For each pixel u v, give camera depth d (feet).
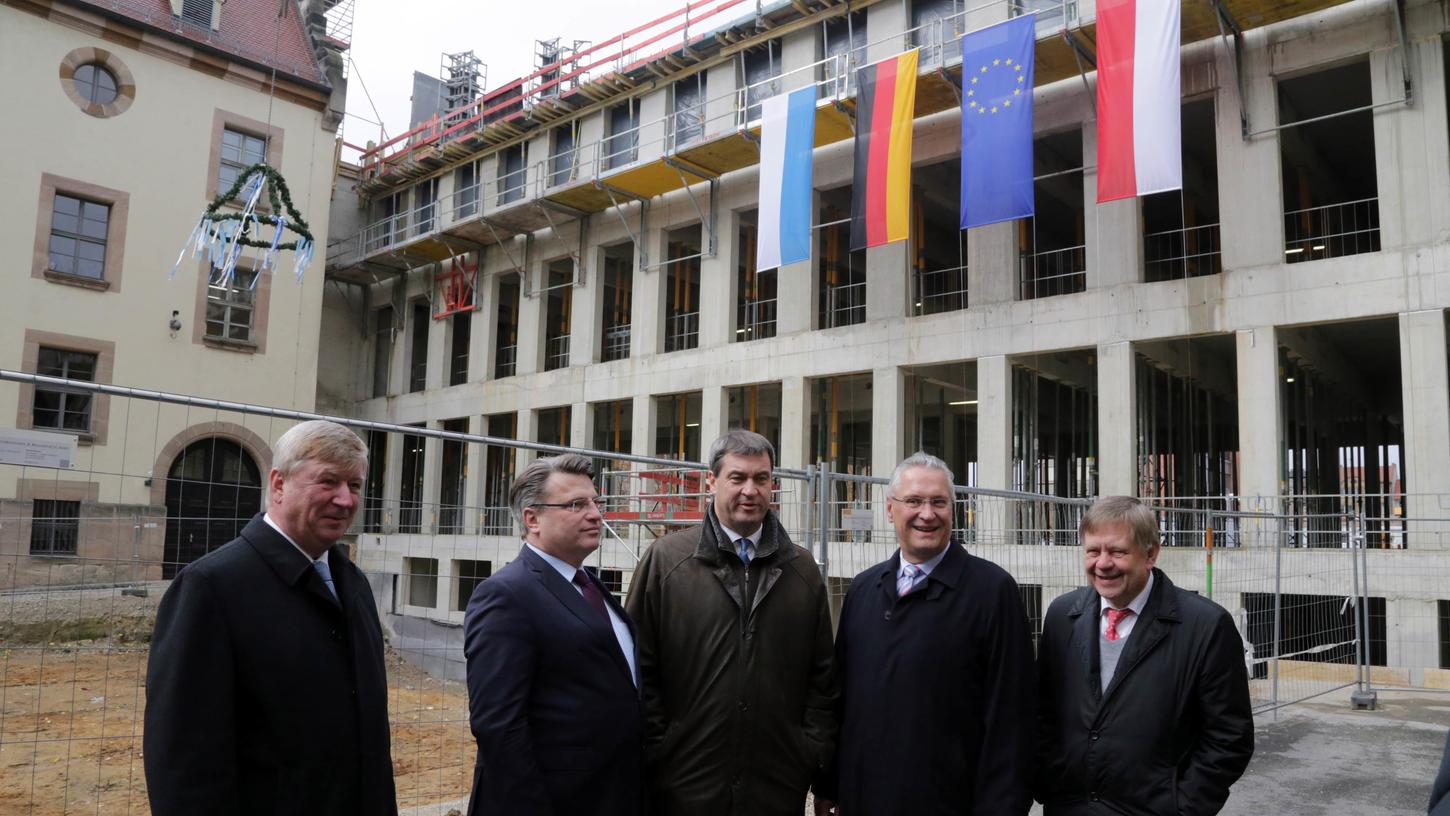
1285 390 70.08
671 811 11.43
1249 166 59.21
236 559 8.80
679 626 11.87
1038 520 31.22
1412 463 52.16
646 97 92.68
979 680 11.60
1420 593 49.34
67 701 36.83
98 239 83.10
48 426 77.77
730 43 84.53
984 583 11.75
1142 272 63.77
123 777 27.58
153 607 17.99
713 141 76.84
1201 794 10.85
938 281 97.50
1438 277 52.29
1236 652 11.28
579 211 95.66
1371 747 26.20
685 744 11.53
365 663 9.33
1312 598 49.39
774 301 92.12
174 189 86.94
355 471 9.27
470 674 10.51
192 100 88.79
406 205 119.24
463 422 116.06
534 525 11.31
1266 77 59.31
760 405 99.71
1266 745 26.40
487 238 104.63
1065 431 90.74
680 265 95.96
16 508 16.81
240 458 19.63
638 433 88.38
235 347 89.20
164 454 82.12
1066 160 77.61
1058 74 65.57
